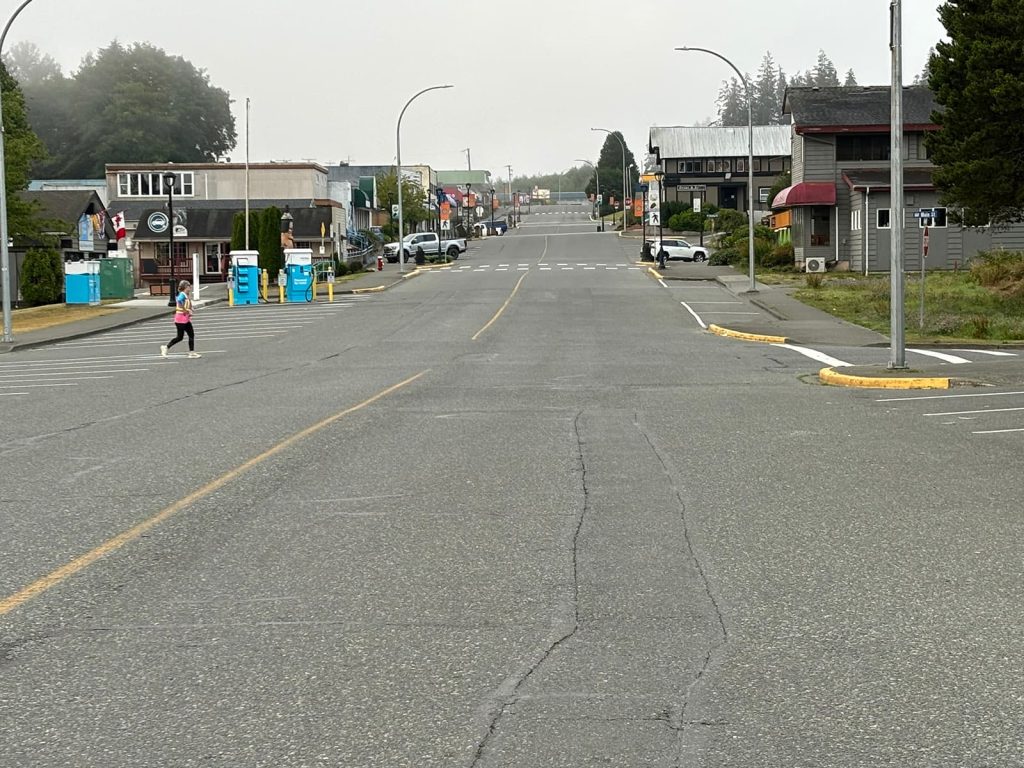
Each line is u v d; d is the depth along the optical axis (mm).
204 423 16016
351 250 88625
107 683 5715
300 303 49875
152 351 31234
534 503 10172
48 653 6199
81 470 12281
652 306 43594
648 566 7969
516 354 27969
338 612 6918
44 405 19125
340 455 12930
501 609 6953
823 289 47375
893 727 5047
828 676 5707
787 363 24938
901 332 21516
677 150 125812
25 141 51000
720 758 4746
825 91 63438
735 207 127312
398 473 11742
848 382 20500
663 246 75750
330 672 5844
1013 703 5312
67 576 7816
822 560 8109
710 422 15625
